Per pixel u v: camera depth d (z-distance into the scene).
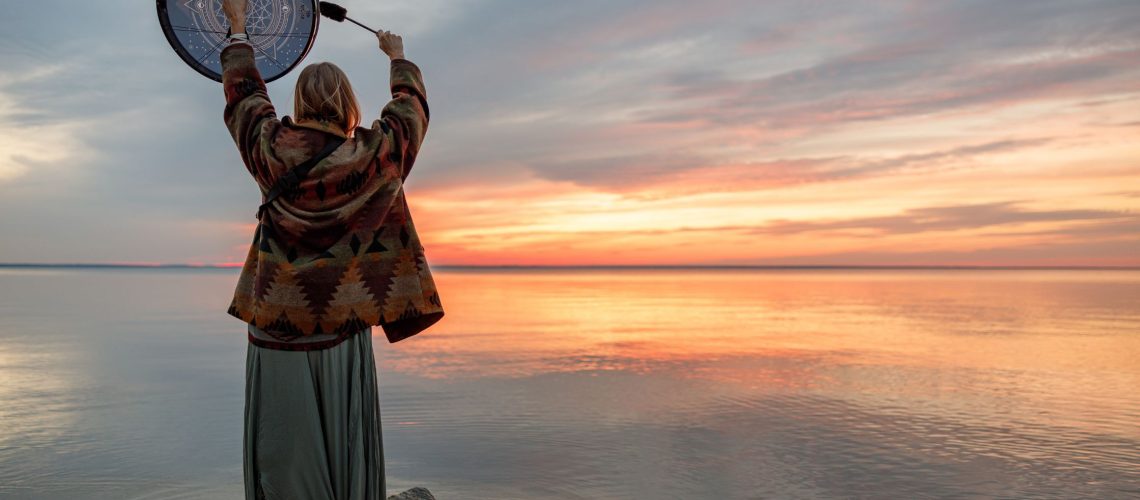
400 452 8.94
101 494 7.21
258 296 1.90
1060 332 30.17
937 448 9.34
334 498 1.99
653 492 7.34
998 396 13.79
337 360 1.96
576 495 7.23
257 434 1.97
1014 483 7.80
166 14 2.05
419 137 2.11
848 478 7.89
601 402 12.73
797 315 42.50
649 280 176.50
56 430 10.22
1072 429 10.58
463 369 17.56
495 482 7.63
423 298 2.03
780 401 13.02
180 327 31.03
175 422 10.82
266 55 2.13
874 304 56.91
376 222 1.96
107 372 16.77
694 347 23.61
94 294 70.38
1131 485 7.75
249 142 1.94
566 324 34.81
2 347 22.38
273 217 1.90
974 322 36.50
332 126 1.98
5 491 7.29
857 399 13.31
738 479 7.80
